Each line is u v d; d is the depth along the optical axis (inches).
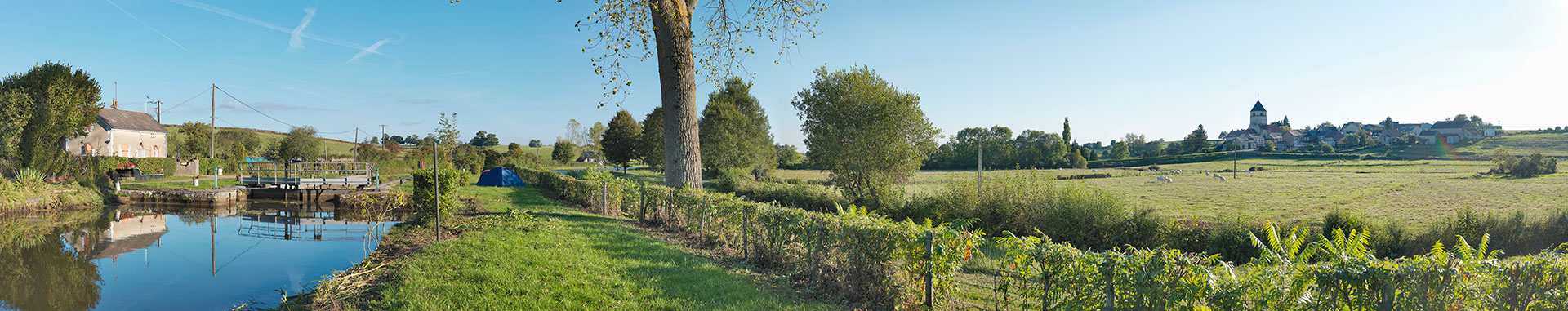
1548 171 1771.7
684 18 532.1
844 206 740.7
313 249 473.4
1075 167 3624.5
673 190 505.4
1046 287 197.9
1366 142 4982.8
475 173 1972.2
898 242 243.9
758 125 1930.4
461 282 276.7
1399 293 146.6
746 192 1009.5
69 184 924.0
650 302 244.8
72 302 321.1
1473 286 148.5
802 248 303.0
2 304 321.1
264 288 340.2
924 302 241.3
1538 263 146.3
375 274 308.5
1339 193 1348.4
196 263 421.1
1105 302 179.0
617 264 317.7
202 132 2278.5
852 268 263.1
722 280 286.7
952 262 232.7
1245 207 1035.9
